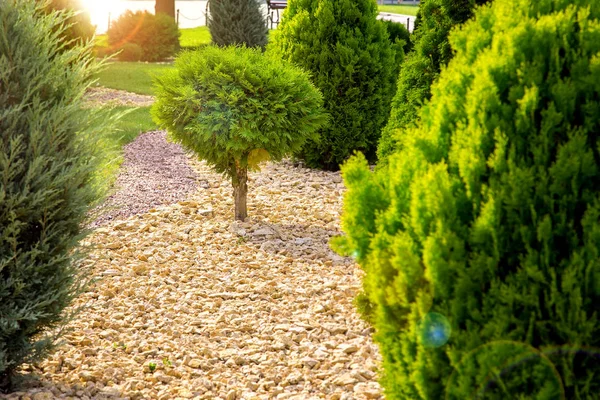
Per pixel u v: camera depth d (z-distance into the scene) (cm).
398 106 714
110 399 415
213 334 514
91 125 423
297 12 1016
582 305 243
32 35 402
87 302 566
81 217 417
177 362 472
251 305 566
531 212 252
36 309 401
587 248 244
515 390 247
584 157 248
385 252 290
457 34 318
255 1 2217
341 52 978
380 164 723
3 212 379
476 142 266
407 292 275
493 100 267
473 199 264
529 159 257
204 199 859
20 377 427
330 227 765
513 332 245
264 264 656
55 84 410
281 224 773
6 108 392
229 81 725
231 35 2192
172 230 746
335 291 584
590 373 240
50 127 391
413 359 276
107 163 445
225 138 713
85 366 455
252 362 474
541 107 264
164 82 750
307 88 761
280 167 1043
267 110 716
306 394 424
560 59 268
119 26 2578
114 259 662
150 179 948
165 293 589
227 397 421
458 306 254
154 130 1292
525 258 251
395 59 1085
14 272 384
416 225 272
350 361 463
